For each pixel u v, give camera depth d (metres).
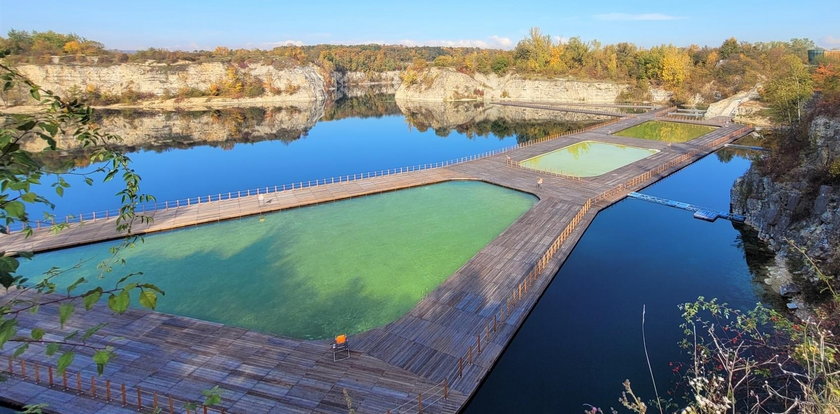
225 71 155.62
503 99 146.50
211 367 21.88
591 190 47.47
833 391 7.87
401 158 71.56
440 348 23.42
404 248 35.41
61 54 140.50
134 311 26.70
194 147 80.81
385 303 28.02
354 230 38.84
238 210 42.19
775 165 38.88
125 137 89.94
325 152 76.62
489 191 48.72
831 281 26.06
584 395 21.19
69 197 52.91
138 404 19.38
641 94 124.69
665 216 41.56
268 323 26.03
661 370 22.55
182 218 40.25
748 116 85.12
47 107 7.02
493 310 26.61
